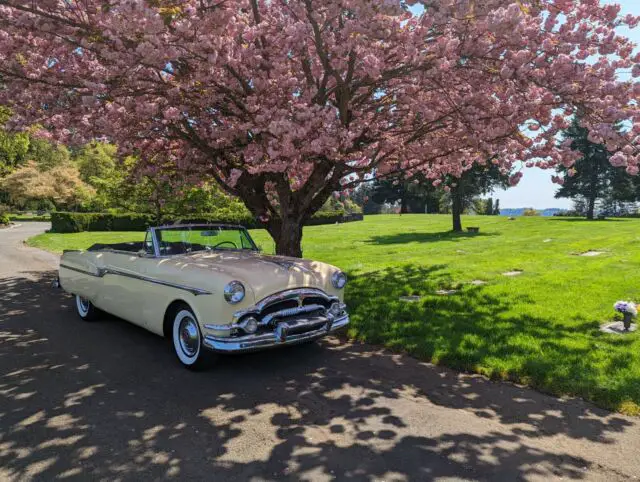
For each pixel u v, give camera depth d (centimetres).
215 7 497
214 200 1245
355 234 2372
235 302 399
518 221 3216
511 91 577
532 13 548
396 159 879
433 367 459
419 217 4194
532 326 577
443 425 333
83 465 276
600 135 504
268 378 427
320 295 454
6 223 3862
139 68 560
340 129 576
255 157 587
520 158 665
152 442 305
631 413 351
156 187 1100
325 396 386
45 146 4756
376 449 298
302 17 557
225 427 328
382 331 567
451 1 466
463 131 675
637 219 3519
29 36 587
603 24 539
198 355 430
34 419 338
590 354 466
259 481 261
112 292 566
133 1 412
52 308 741
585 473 271
